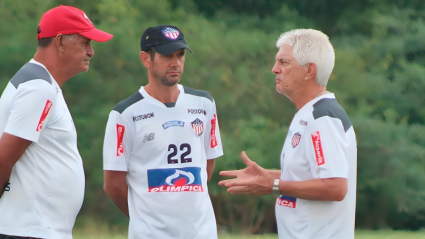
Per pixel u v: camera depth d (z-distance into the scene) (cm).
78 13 1048
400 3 6128
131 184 1105
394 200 5509
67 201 1024
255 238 4550
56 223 1007
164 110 1091
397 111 5691
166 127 1084
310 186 973
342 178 955
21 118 948
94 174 4762
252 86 5325
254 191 1030
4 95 986
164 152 1078
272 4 6206
